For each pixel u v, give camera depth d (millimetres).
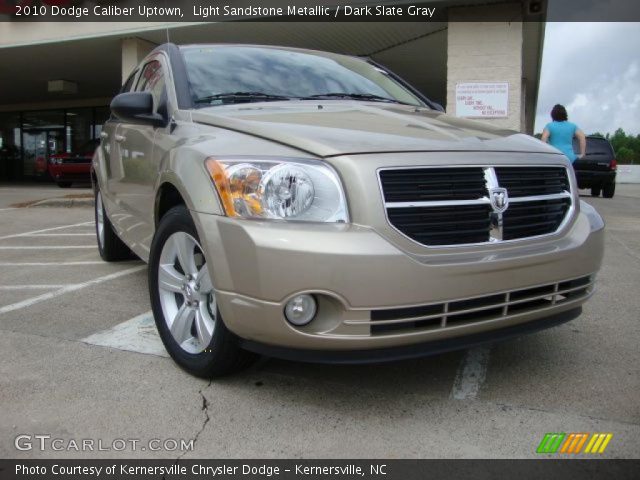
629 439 2254
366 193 2246
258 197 2287
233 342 2545
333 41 12414
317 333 2229
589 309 3969
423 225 2334
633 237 7477
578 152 8367
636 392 2656
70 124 22078
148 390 2645
